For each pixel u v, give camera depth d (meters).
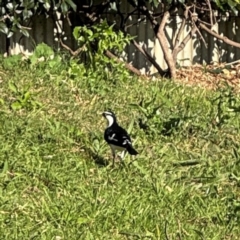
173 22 14.06
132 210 7.48
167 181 8.28
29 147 8.77
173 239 7.18
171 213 7.59
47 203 7.52
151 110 10.02
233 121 10.33
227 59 14.52
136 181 8.23
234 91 12.40
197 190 8.22
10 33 11.93
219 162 8.94
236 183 8.42
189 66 14.15
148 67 13.98
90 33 11.98
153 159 8.88
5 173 8.04
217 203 7.93
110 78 11.74
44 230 7.04
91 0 13.21
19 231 7.00
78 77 11.52
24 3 11.70
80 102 10.66
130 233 7.12
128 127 9.55
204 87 12.85
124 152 8.58
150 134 9.60
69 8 12.77
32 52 13.48
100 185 8.00
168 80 12.57
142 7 13.31
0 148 8.59
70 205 7.50
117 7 13.20
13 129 9.20
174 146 9.27
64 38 13.57
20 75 11.34
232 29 14.59
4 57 12.44
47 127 9.43
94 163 8.60
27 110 10.02
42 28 13.48
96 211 7.42
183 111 10.52
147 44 13.98
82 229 7.14
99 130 9.61
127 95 11.19
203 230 7.38
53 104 10.35
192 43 14.28
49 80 11.25
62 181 7.97
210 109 10.76
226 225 7.54
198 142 9.50
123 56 13.88
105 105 10.58
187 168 8.71
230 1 13.07
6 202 7.46
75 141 9.20
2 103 10.09
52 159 8.55
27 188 7.83
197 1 13.84
